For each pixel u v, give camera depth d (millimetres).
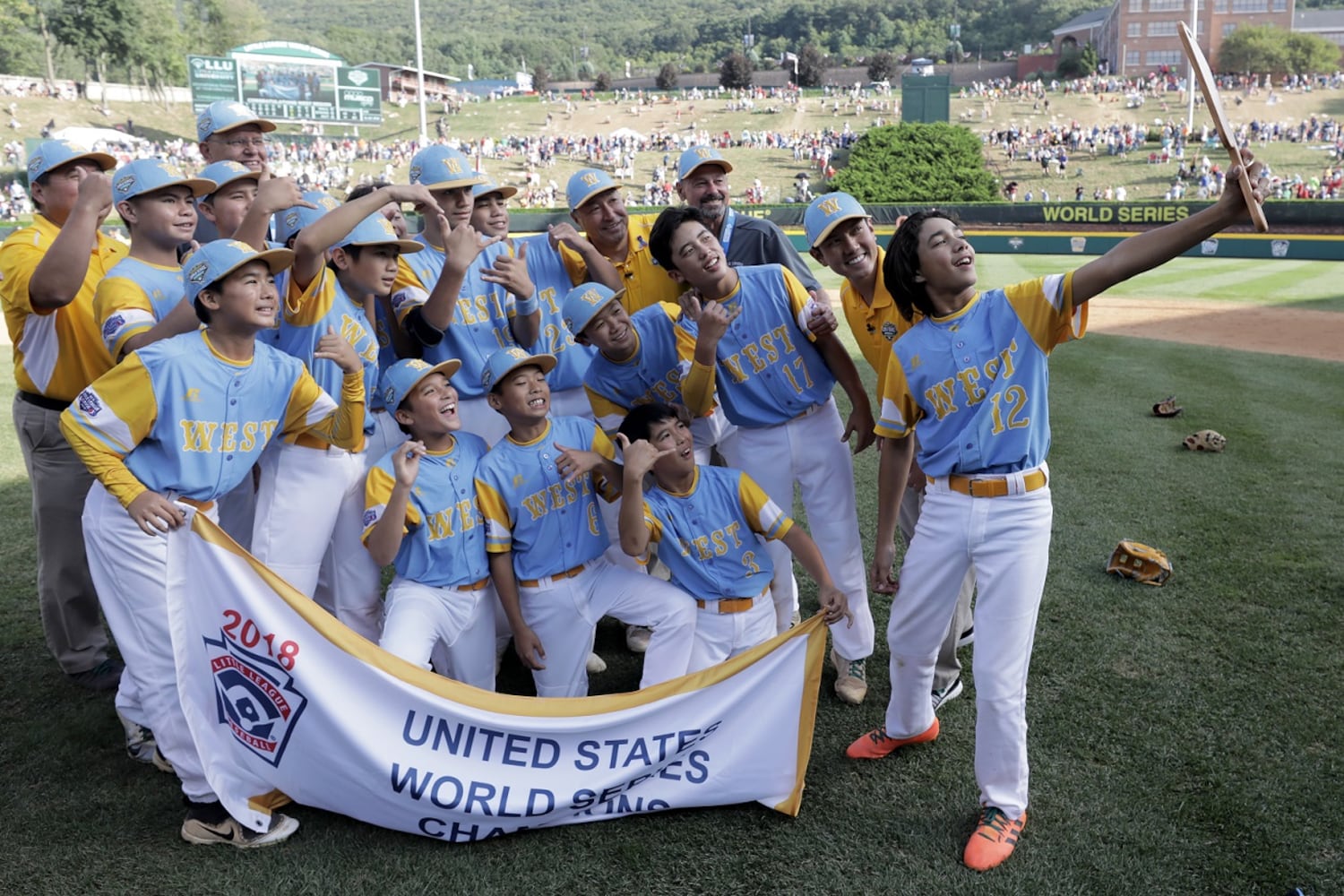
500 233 4852
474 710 3449
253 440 3555
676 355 4543
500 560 3975
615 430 4691
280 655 3363
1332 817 3375
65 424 3301
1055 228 29828
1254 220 2682
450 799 3348
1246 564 5527
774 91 73812
